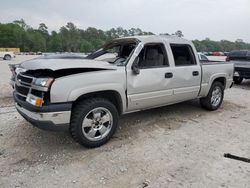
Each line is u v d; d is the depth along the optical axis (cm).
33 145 411
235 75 1050
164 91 487
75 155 380
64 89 357
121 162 360
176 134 466
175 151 396
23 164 353
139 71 437
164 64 495
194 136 458
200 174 331
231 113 613
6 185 305
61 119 360
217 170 341
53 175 327
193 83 544
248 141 439
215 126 514
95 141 400
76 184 309
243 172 337
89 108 384
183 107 649
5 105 644
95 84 387
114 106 414
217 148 409
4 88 872
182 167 348
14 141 424
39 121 355
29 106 364
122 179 319
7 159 365
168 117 564
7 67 1816
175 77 501
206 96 599
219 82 629
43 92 352
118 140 434
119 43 520
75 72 379
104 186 305
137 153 388
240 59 1030
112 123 416
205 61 634
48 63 378
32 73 393
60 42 10975
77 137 383
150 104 477
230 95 847
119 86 416
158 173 333
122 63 447
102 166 349
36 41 10525
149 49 481
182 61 533
